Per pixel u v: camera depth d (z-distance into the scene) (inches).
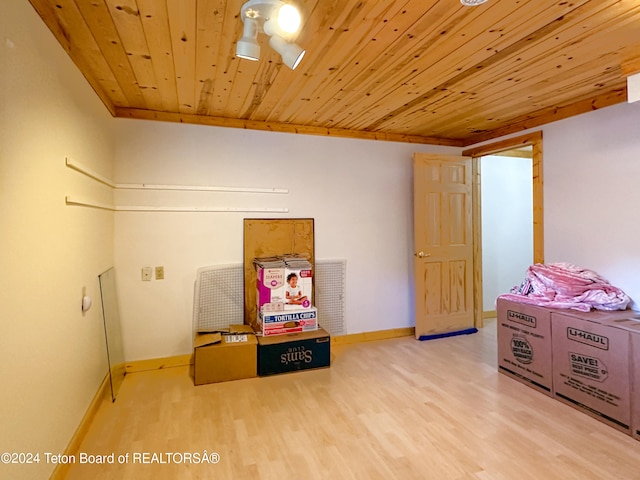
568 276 114.2
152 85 104.0
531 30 74.5
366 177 159.9
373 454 80.9
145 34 75.2
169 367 131.3
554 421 94.3
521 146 144.9
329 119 139.6
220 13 67.8
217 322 137.3
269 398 107.4
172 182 130.9
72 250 81.7
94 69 92.4
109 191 117.8
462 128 153.9
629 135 107.7
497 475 73.9
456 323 169.5
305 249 148.9
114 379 111.9
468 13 68.2
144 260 128.1
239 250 139.9
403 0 63.7
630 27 73.7
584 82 103.3
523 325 116.2
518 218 200.4
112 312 117.2
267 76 97.6
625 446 83.6
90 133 96.4
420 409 100.7
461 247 169.8
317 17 68.8
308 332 132.6
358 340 159.8
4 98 52.9
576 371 100.0
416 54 84.9
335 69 93.0
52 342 70.1
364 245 160.2
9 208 54.2
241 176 139.6
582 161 120.6
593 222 117.5
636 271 106.0
